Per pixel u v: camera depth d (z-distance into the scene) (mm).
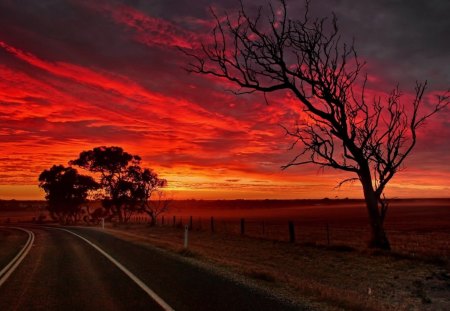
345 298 8789
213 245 25047
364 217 100938
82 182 84375
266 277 11312
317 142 23266
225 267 13625
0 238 30688
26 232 38656
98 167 68000
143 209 63312
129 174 65125
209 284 10266
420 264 16422
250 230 41281
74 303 8344
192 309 7738
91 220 90375
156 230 42062
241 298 8656
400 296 11586
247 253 20984
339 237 31938
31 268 13508
